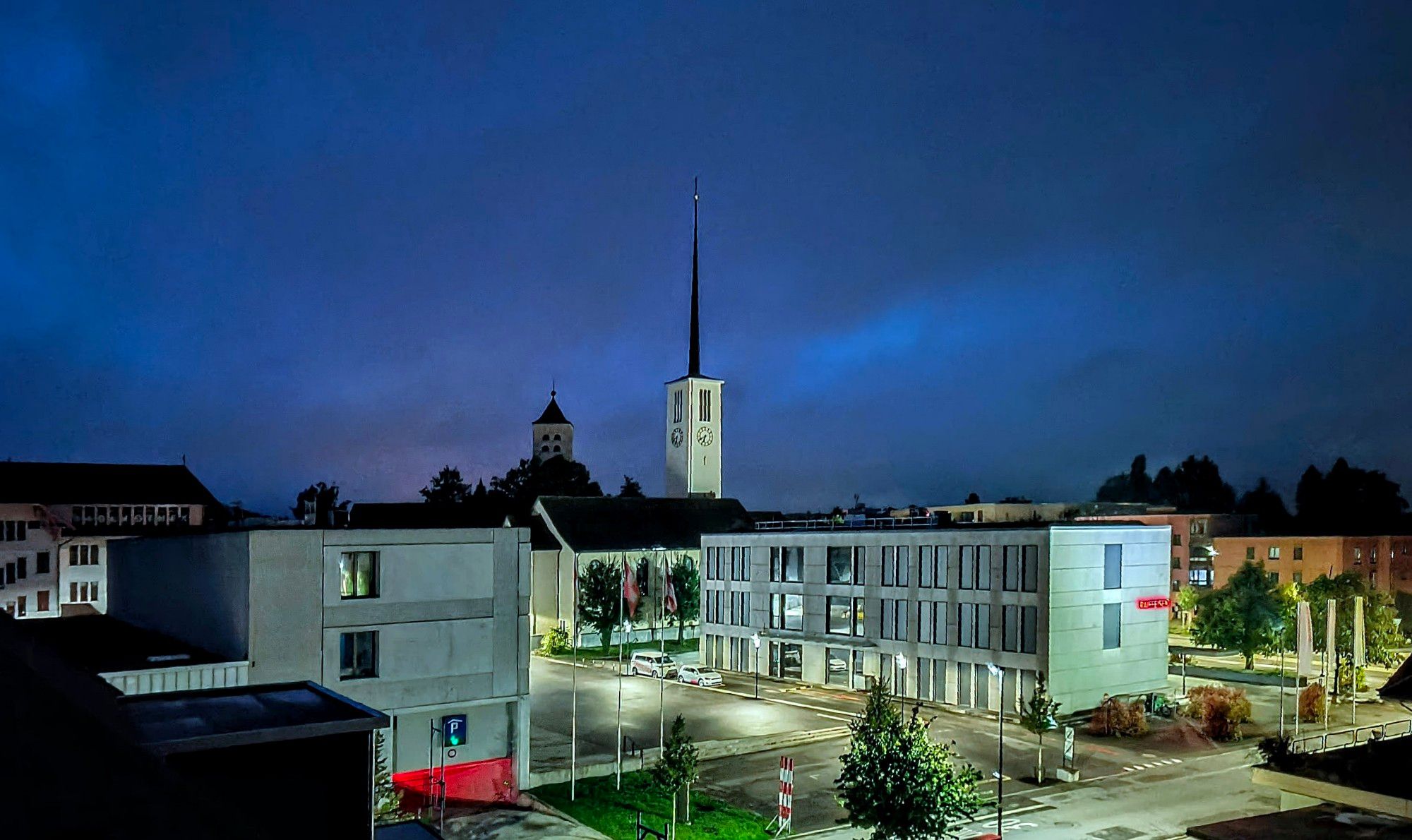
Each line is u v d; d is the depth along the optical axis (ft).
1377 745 98.58
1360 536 331.77
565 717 206.28
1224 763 173.37
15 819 16.03
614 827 133.18
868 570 249.55
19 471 358.84
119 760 19.31
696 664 297.53
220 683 124.67
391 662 138.72
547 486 565.53
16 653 22.18
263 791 41.37
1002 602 215.92
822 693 242.99
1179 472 593.42
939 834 108.27
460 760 144.56
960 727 202.18
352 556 136.98
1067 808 145.89
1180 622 365.40
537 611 339.77
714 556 299.58
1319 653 252.01
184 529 181.57
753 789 154.20
